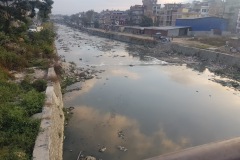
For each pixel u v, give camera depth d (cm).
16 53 2656
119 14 12075
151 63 4631
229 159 182
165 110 2322
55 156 1209
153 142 1720
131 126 1953
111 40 8350
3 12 3694
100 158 1501
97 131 1838
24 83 1867
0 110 1275
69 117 2070
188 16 8875
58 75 2758
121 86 3048
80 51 5794
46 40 4306
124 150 1595
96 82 3166
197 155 185
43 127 1177
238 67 3897
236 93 2906
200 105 2489
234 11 7612
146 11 10544
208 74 3831
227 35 6825
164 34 7388
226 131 1941
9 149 996
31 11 4125
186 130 1931
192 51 5159
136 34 8575
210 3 9381
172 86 3147
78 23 15862
